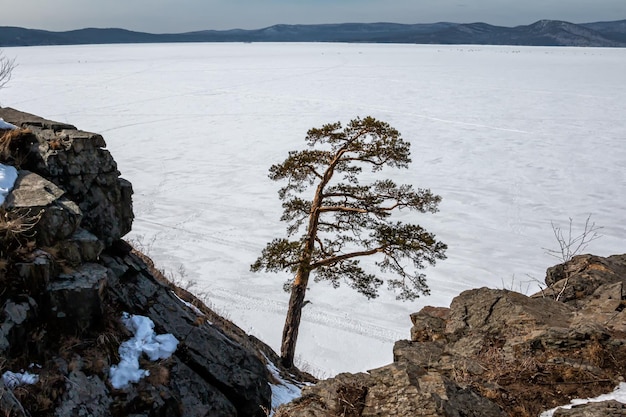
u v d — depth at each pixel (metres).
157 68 149.00
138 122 62.41
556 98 87.06
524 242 27.89
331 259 12.98
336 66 163.50
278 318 19.02
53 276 6.91
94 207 8.39
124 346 7.29
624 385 5.09
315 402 5.12
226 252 25.75
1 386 5.45
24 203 7.16
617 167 43.53
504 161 45.78
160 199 34.56
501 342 6.52
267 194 35.94
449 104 79.69
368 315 19.48
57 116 64.62
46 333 6.61
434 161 45.75
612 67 169.88
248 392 8.05
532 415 4.86
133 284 8.55
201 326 8.62
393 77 125.19
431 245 12.50
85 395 6.34
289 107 75.19
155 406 6.77
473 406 4.82
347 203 13.75
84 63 171.75
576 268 9.64
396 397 4.92
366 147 12.91
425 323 7.52
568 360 5.58
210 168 42.88
